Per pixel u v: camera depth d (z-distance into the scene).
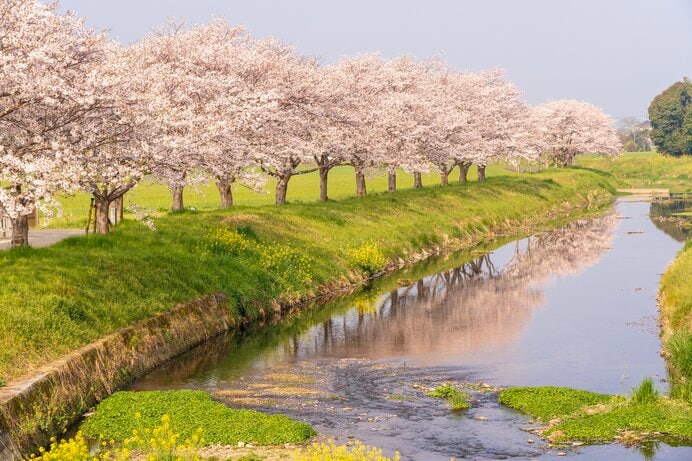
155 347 25.92
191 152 31.61
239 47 48.62
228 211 45.00
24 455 16.98
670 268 41.38
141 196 70.81
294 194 76.06
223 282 32.84
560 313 35.16
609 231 68.25
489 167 131.00
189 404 20.73
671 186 131.62
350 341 29.92
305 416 20.52
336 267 42.03
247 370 25.41
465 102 87.81
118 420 19.61
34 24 25.23
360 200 59.84
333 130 52.59
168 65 39.81
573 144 134.88
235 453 17.33
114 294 26.39
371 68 69.94
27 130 25.97
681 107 177.00
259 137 44.06
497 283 43.69
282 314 34.78
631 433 18.30
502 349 28.45
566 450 17.58
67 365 20.69
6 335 20.67
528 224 75.25
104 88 26.22
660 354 27.19
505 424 19.78
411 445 18.23
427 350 28.44
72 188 26.14
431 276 45.94
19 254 26.88
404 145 65.81
